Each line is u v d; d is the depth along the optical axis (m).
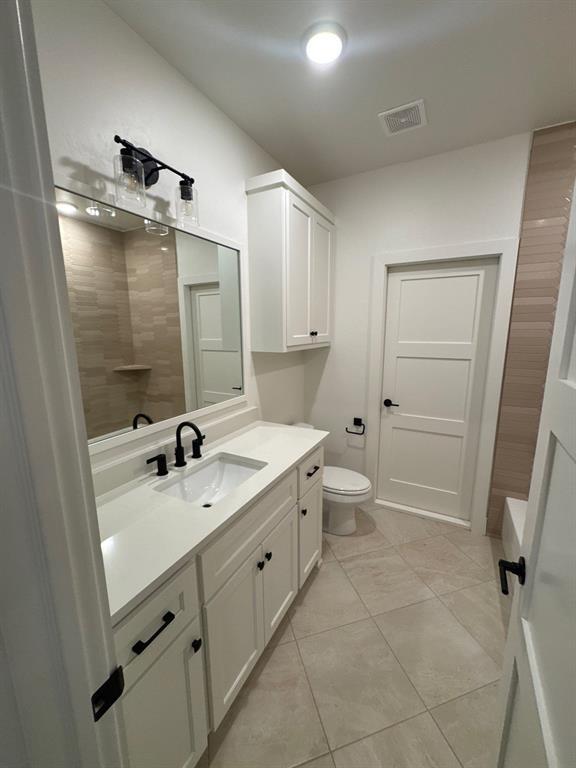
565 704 0.47
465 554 2.15
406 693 1.33
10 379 0.33
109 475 1.26
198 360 1.70
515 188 1.96
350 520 2.35
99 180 1.17
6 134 0.31
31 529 0.36
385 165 2.28
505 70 1.44
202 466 1.55
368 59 1.38
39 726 0.38
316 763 1.11
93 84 1.13
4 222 0.32
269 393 2.34
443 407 2.44
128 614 0.77
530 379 2.07
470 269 2.23
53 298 0.36
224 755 1.13
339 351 2.69
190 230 1.55
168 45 1.32
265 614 1.39
